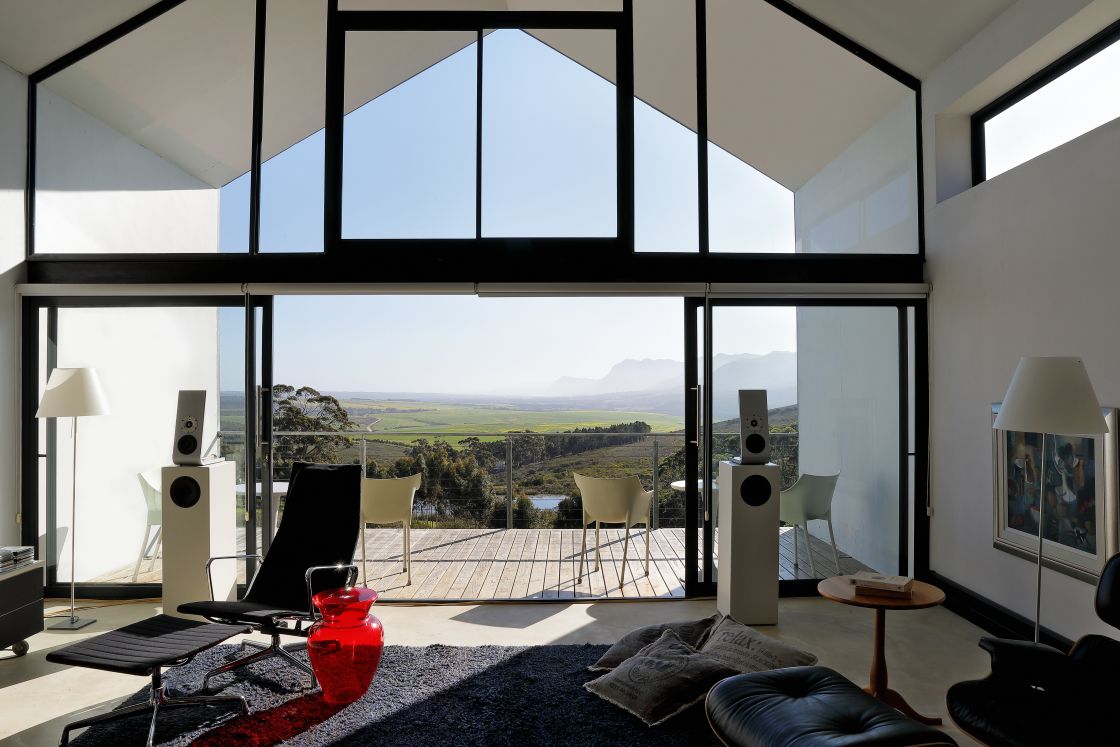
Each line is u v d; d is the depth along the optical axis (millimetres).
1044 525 3527
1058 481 3418
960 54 4242
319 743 2820
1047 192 3533
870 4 4328
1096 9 3189
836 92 4855
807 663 3266
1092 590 3248
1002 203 3902
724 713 2424
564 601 4641
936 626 4145
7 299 4609
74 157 4805
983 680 2391
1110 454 3064
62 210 4797
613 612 4445
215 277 4746
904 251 4816
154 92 4812
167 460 4750
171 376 4734
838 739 2090
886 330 4812
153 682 2963
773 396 4766
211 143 4797
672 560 5613
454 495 6645
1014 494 3785
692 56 4840
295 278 4730
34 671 3609
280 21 4855
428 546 6035
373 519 5066
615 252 4730
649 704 2990
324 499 3838
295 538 3799
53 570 4812
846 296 4723
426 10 4867
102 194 4789
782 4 4863
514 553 5816
